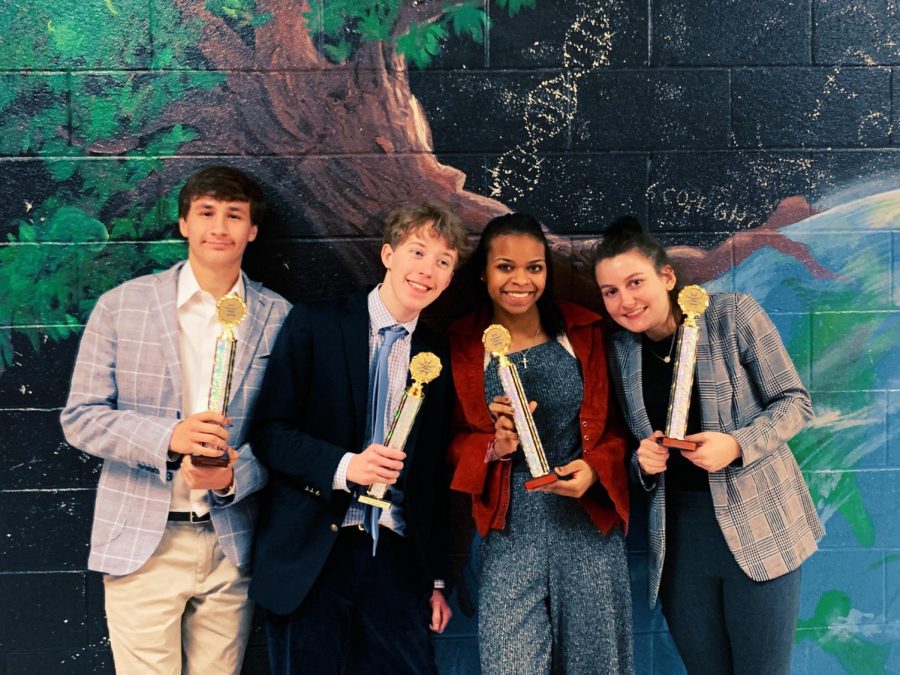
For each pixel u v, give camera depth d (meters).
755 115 2.42
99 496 1.99
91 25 2.26
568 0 2.36
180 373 1.97
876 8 2.43
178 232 2.30
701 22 2.39
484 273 2.06
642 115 2.39
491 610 1.94
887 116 2.45
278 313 2.11
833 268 2.45
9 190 2.26
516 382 1.83
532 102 2.37
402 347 1.98
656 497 2.00
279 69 2.31
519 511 1.96
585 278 2.40
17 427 2.28
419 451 1.95
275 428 1.89
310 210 2.34
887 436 2.47
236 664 2.09
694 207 2.42
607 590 1.96
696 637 2.03
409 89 2.34
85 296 2.29
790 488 1.99
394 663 1.95
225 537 1.99
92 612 2.30
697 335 1.84
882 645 2.47
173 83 2.29
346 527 1.91
